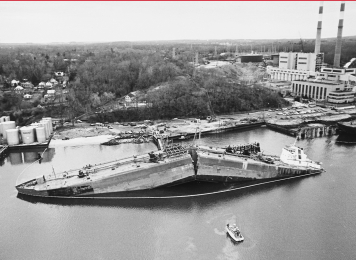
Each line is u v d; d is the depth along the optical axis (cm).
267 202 16812
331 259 12456
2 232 14225
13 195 17525
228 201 17025
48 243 13500
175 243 13438
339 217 15188
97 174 18012
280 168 19638
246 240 13550
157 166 18288
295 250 12950
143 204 16775
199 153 19538
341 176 19838
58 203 16750
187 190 18525
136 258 12606
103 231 14300
